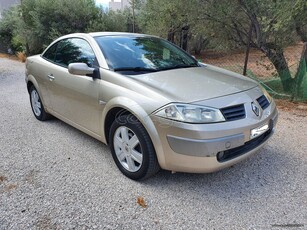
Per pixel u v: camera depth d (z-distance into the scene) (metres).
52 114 4.34
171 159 2.57
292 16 5.36
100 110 3.15
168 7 7.14
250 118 2.68
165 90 2.70
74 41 3.84
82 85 3.36
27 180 2.97
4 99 6.29
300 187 2.83
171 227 2.30
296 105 5.61
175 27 7.86
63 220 2.38
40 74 4.31
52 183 2.91
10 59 14.55
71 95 3.60
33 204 2.57
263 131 2.85
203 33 7.42
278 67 6.61
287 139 3.97
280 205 2.56
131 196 2.70
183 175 3.05
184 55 3.96
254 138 2.77
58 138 4.04
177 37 8.75
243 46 7.16
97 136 3.39
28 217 2.41
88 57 3.46
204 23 7.01
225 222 2.35
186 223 2.34
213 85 2.90
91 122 3.38
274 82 6.68
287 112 5.21
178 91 2.68
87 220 2.38
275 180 2.96
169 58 3.66
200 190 2.79
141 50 3.57
